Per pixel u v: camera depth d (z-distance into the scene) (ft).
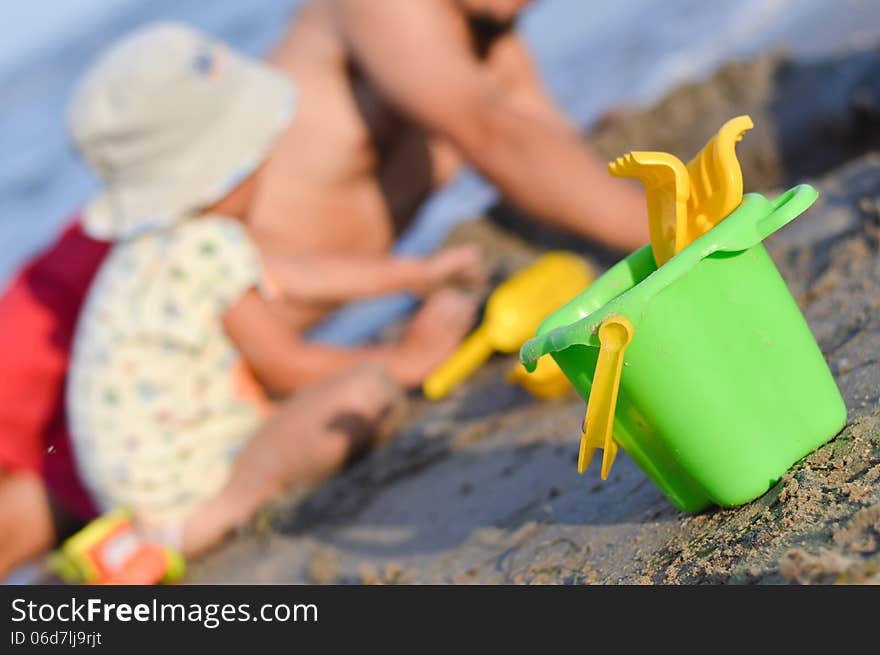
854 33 17.01
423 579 6.77
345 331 16.10
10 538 11.38
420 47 11.69
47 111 45.11
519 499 7.36
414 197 14.26
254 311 10.39
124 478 10.06
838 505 4.57
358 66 12.76
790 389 5.08
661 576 4.96
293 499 9.93
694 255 4.76
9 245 26.94
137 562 9.25
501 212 15.39
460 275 13.43
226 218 10.64
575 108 21.18
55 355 11.21
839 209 9.54
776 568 4.34
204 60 10.66
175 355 10.23
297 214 13.26
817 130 13.30
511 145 11.48
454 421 10.27
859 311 7.00
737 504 5.16
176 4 62.18
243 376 10.62
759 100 14.34
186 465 10.19
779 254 9.20
